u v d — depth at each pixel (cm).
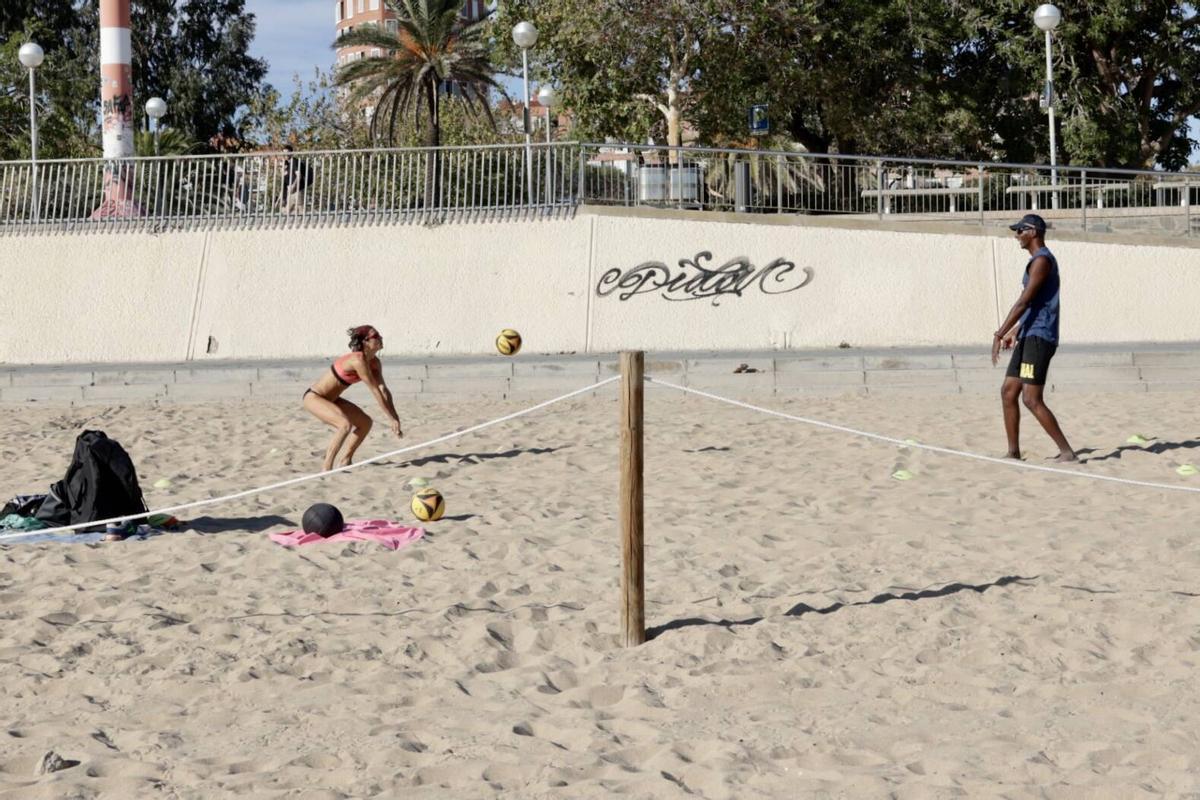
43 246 2688
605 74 3831
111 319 2631
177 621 729
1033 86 4284
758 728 533
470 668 631
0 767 508
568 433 1542
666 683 601
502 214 2605
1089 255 2500
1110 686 572
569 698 582
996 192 2642
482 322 2548
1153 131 4619
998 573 789
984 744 504
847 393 1972
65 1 6144
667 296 2527
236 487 1220
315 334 2581
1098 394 1880
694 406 1836
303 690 603
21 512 995
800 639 659
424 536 943
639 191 2616
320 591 787
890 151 4303
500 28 3962
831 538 912
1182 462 1216
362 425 1295
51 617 734
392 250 2614
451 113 5712
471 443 1484
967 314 2481
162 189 2694
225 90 6334
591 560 856
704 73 3841
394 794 470
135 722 562
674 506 1056
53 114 5081
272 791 475
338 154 2648
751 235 2530
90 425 1800
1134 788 453
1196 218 2683
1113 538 881
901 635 662
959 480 1146
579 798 461
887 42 4147
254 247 2645
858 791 461
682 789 467
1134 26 4166
